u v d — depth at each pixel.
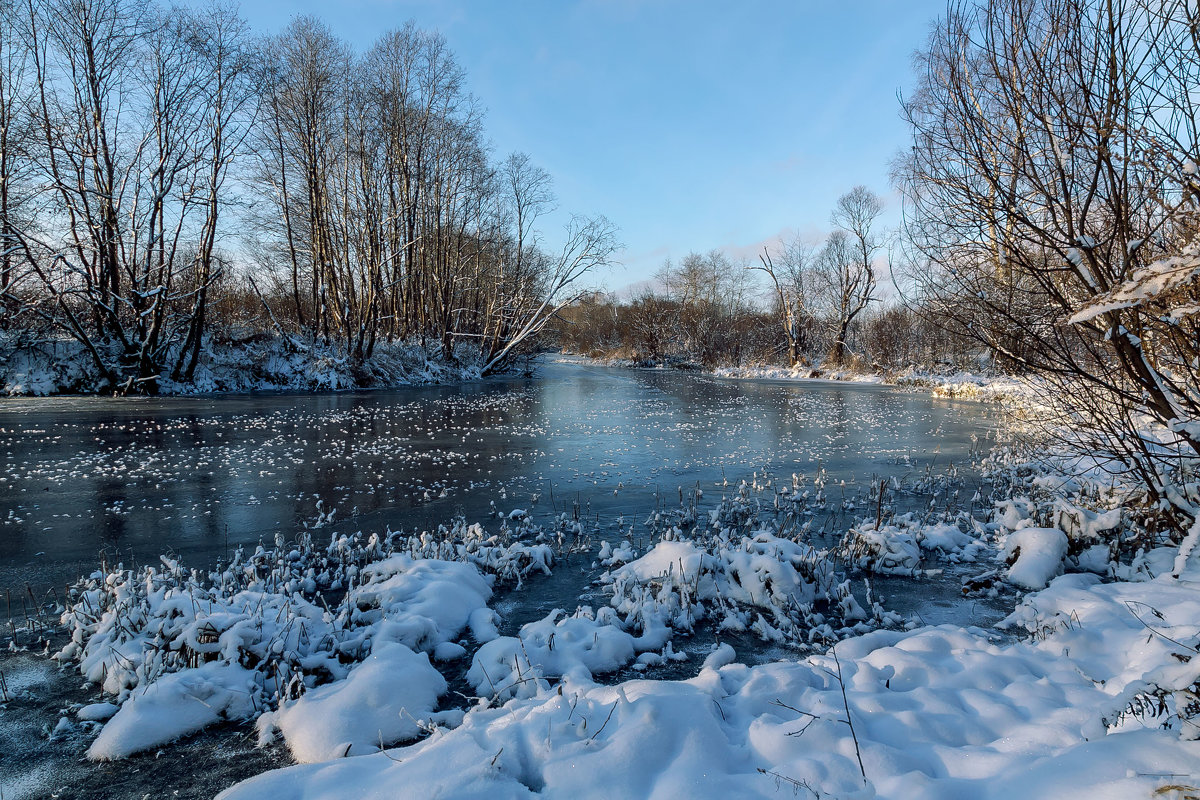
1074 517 6.43
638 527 8.07
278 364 27.38
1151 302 4.14
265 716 3.65
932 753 2.92
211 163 23.02
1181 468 5.71
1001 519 7.83
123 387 22.67
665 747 2.93
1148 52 4.16
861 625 5.11
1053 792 2.44
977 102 5.08
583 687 3.72
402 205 33.28
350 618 4.86
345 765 2.97
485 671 4.18
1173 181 4.12
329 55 28.36
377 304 32.66
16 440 13.07
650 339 56.78
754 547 5.90
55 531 7.54
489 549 6.39
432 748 2.98
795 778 2.71
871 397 27.12
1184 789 2.12
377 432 15.47
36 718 3.81
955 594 5.94
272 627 4.30
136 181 22.78
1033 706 3.40
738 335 54.94
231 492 9.39
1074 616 4.62
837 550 6.73
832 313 50.31
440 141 35.34
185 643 4.15
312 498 9.17
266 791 2.76
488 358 40.12
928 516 8.23
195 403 20.61
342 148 30.22
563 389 30.97
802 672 3.82
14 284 20.44
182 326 25.22
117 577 5.51
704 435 15.76
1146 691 2.64
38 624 5.09
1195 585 4.74
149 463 11.21
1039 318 5.34
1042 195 4.98
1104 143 4.38
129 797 3.14
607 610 5.05
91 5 20.83
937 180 5.45
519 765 2.86
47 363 22.31
